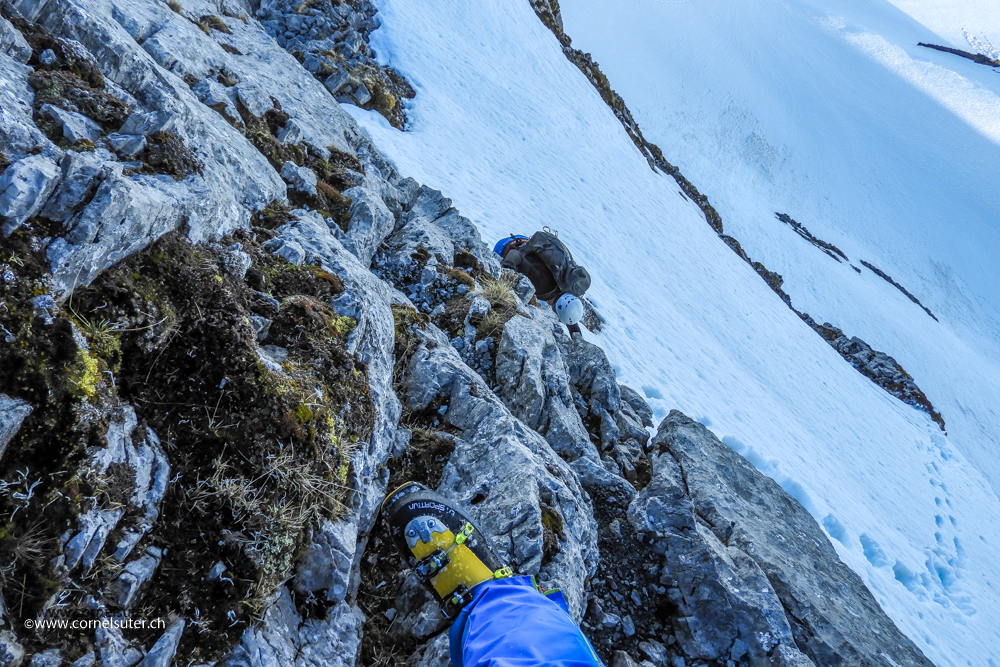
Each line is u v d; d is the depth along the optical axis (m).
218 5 7.64
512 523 3.47
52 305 2.09
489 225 11.82
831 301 52.66
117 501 2.06
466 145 16.05
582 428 5.48
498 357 5.36
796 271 55.66
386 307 4.34
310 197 5.37
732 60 106.56
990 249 95.12
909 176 105.00
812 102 111.12
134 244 2.49
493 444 3.97
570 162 21.73
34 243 2.11
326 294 3.62
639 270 17.88
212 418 2.43
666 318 15.61
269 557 2.33
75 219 2.20
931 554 13.70
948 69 136.25
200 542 2.23
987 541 18.41
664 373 11.45
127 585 2.00
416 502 2.81
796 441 14.68
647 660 3.89
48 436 1.94
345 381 3.18
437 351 4.50
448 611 2.47
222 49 6.42
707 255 26.83
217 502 2.29
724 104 94.06
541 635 1.98
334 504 2.69
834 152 102.94
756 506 6.07
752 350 20.72
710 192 67.94
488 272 6.95
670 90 90.19
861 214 91.88
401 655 2.81
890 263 83.69
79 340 2.12
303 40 13.77
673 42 100.44
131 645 1.96
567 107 26.48
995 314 85.06
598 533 4.48
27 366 1.95
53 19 3.21
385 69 16.30
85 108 2.92
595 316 11.55
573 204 18.25
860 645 4.71
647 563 4.44
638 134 42.25
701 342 16.31
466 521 2.75
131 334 2.35
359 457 3.01
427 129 15.30
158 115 3.07
